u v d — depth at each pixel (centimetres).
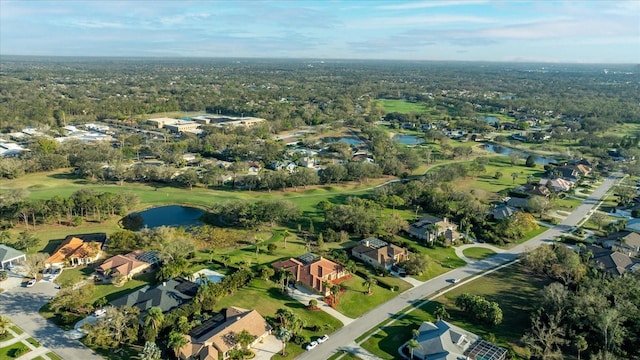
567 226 18138
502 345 10250
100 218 18012
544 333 10100
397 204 19600
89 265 13862
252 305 11694
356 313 11562
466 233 16575
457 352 9725
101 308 11225
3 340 9931
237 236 16488
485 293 12694
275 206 17338
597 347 9981
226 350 9644
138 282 12862
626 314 10169
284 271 12569
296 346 10119
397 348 10150
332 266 13362
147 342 9206
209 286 11744
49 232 16438
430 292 12744
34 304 11538
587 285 11662
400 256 14662
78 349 9725
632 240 15625
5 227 16475
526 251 14788
